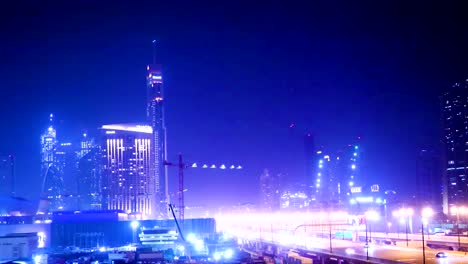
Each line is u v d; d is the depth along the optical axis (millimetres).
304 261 178500
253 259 198625
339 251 178125
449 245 180125
